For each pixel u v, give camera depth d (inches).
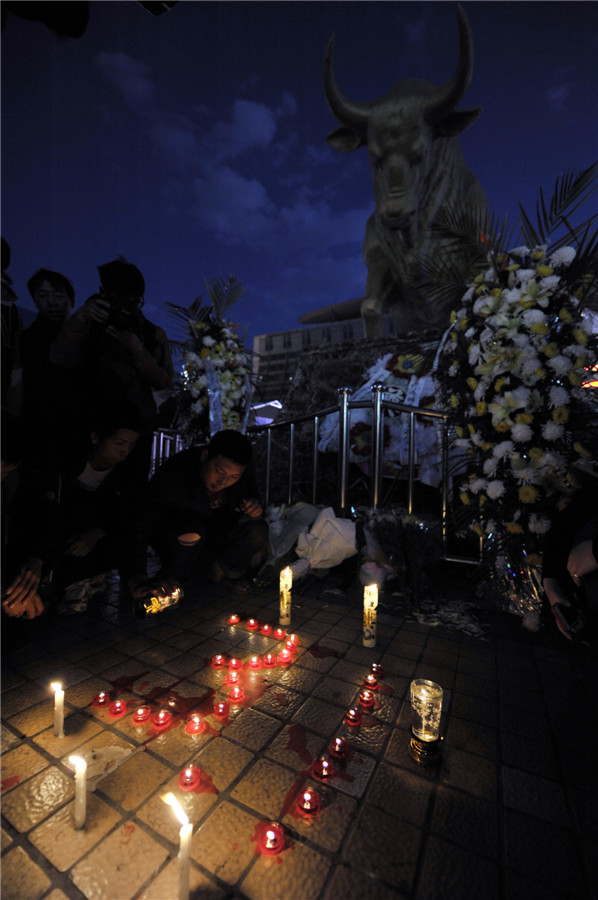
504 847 56.6
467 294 138.0
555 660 105.3
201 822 59.1
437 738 70.9
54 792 63.6
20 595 99.7
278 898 49.4
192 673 96.5
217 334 210.1
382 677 96.5
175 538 123.5
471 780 67.9
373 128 302.7
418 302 339.6
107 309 113.2
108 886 50.1
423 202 312.5
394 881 51.8
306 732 78.2
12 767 68.2
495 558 130.9
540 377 117.0
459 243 166.1
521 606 126.0
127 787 64.9
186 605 135.0
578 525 103.8
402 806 62.7
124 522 127.0
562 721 82.7
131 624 120.1
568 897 50.3
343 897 49.8
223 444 112.3
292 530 165.8
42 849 54.6
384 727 80.0
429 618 126.7
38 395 112.7
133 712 82.7
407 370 232.4
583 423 118.8
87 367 119.6
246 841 56.6
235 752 72.7
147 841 56.1
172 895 49.3
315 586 152.9
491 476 127.0
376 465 171.0
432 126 300.4
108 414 115.8
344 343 283.3
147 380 131.7
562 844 57.2
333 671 98.9
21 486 107.3
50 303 121.2
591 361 115.7
